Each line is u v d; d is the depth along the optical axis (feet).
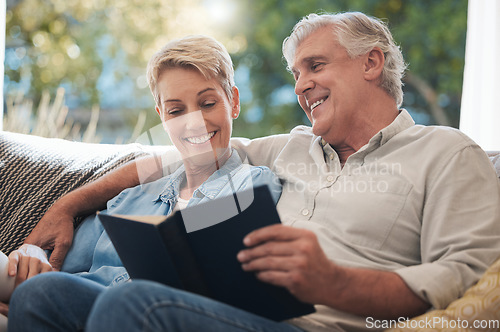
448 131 4.33
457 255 3.71
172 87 4.97
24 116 11.59
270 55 19.40
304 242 3.22
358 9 18.43
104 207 5.58
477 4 7.91
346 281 3.41
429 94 18.45
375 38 4.80
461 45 18.02
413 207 4.15
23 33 19.76
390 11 18.48
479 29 7.89
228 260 3.36
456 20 18.03
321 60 4.80
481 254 3.70
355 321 3.80
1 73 9.61
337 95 4.74
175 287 3.46
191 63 4.92
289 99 19.43
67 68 19.75
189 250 3.37
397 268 4.05
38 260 4.80
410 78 18.44
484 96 7.67
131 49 20.03
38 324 3.73
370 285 3.48
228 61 5.19
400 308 3.56
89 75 19.89
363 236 4.18
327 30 4.83
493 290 3.43
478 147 4.21
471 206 3.95
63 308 3.79
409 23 18.31
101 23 20.07
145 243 3.45
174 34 19.83
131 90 19.95
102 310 3.05
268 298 3.39
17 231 5.51
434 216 4.01
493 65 7.57
